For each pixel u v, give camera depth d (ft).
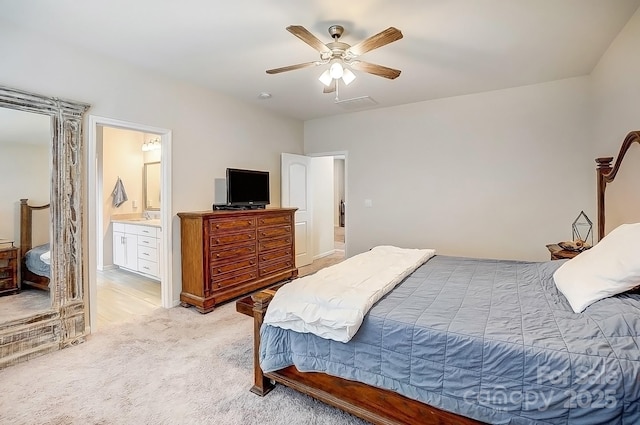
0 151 8.01
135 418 5.89
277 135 16.71
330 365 5.57
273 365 6.16
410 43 9.04
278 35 8.56
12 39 7.95
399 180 15.55
